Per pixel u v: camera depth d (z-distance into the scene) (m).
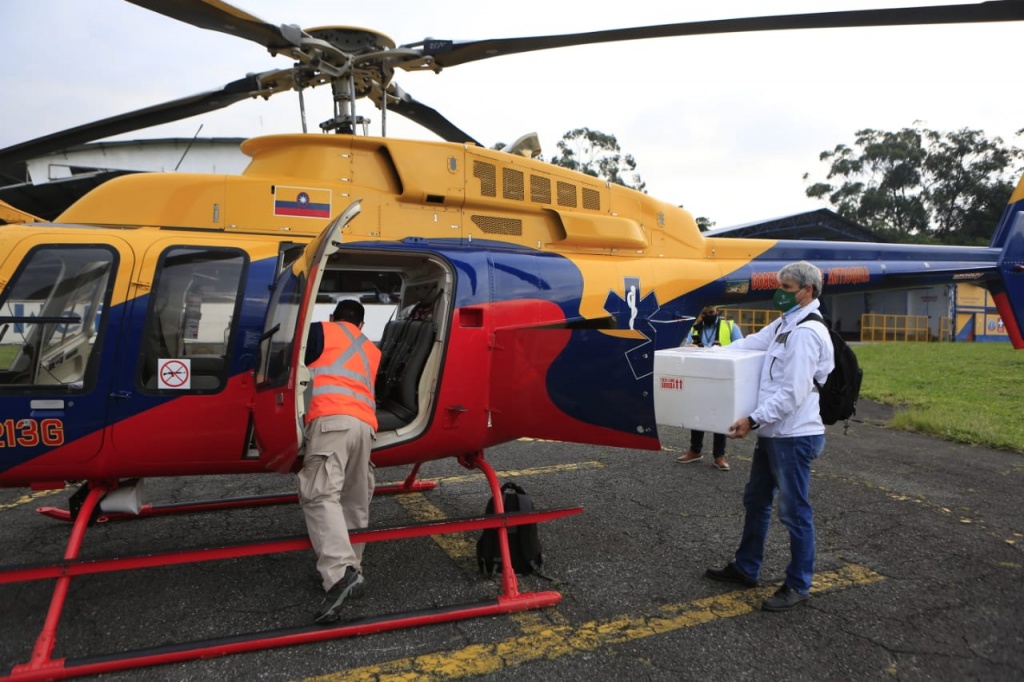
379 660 2.92
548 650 3.03
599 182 5.06
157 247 3.53
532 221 4.68
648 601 3.55
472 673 2.83
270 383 3.32
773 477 3.59
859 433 8.17
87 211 3.80
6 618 3.29
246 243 3.76
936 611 3.48
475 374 3.91
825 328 3.37
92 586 3.65
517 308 4.11
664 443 7.49
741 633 3.22
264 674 2.79
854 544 4.41
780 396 3.30
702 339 6.55
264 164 4.24
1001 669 2.95
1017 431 7.80
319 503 3.24
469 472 6.14
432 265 4.29
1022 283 6.86
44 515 4.81
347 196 4.11
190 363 3.46
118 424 3.34
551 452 6.97
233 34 4.26
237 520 4.73
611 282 4.61
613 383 4.06
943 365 16.05
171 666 2.84
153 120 5.21
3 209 4.04
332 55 4.59
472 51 4.59
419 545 4.31
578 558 4.13
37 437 3.26
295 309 3.17
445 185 4.31
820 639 3.18
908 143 52.47
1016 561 4.16
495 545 3.80
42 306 3.33
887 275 6.27
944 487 5.77
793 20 4.11
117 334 3.36
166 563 3.03
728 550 4.29
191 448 3.50
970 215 52.31
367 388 3.48
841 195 54.31
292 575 3.83
